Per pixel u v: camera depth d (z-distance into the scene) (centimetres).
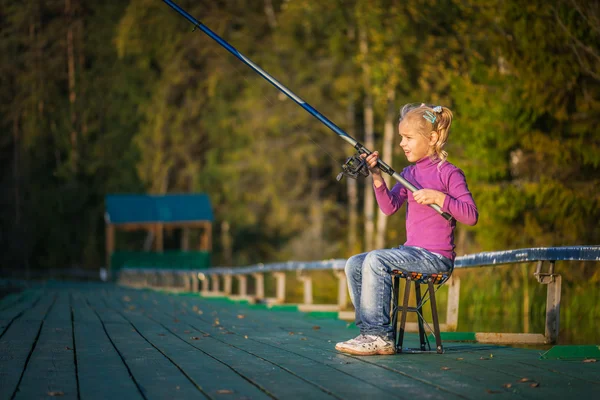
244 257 4562
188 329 773
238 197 4538
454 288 847
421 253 546
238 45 4284
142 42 4384
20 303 1266
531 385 426
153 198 4016
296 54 3900
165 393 412
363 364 506
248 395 404
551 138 1496
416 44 2158
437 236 549
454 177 545
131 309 1121
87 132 4503
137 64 4612
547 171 1545
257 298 1574
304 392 410
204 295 2073
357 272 571
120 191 4744
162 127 4719
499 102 1512
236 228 4684
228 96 4703
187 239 4784
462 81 1614
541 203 1470
